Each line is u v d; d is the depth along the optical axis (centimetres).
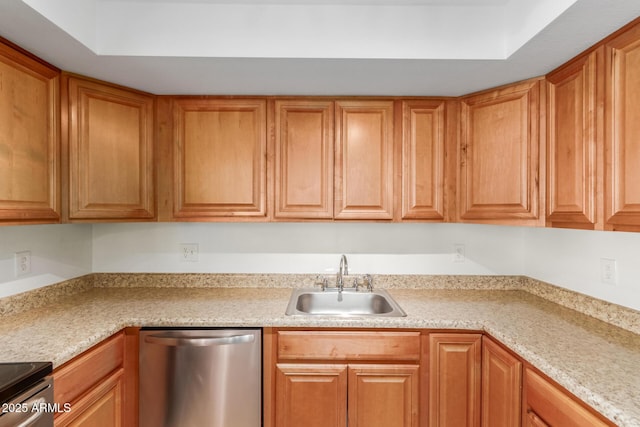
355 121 175
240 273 204
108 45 135
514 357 122
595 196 119
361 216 174
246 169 174
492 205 163
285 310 156
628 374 95
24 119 128
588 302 150
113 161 161
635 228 104
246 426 144
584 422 89
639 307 128
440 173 175
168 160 175
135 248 204
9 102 121
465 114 174
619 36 110
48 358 103
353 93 174
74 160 148
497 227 204
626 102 107
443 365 145
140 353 144
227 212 175
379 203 174
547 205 146
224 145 175
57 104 144
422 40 138
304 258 205
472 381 144
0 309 141
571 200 131
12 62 123
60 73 146
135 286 204
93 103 155
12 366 96
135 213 168
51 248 170
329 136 175
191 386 142
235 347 143
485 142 166
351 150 175
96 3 134
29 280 156
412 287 203
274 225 205
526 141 153
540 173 149
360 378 145
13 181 123
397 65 143
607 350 112
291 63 142
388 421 145
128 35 135
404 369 145
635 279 130
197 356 142
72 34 121
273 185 175
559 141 139
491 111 164
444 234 205
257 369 145
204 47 137
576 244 160
